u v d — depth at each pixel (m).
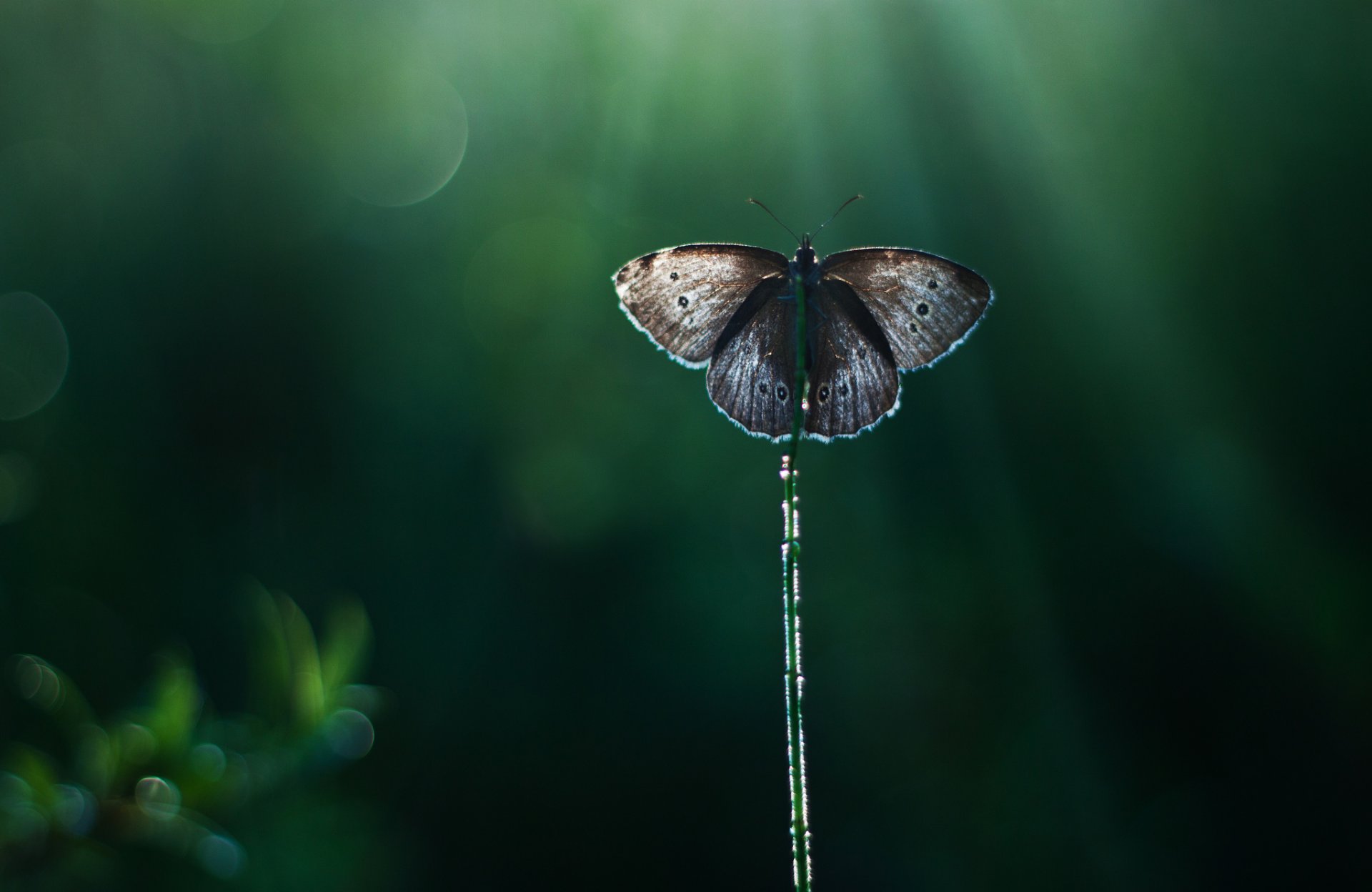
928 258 0.49
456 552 0.94
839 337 0.49
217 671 0.82
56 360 0.86
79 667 0.75
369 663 0.86
